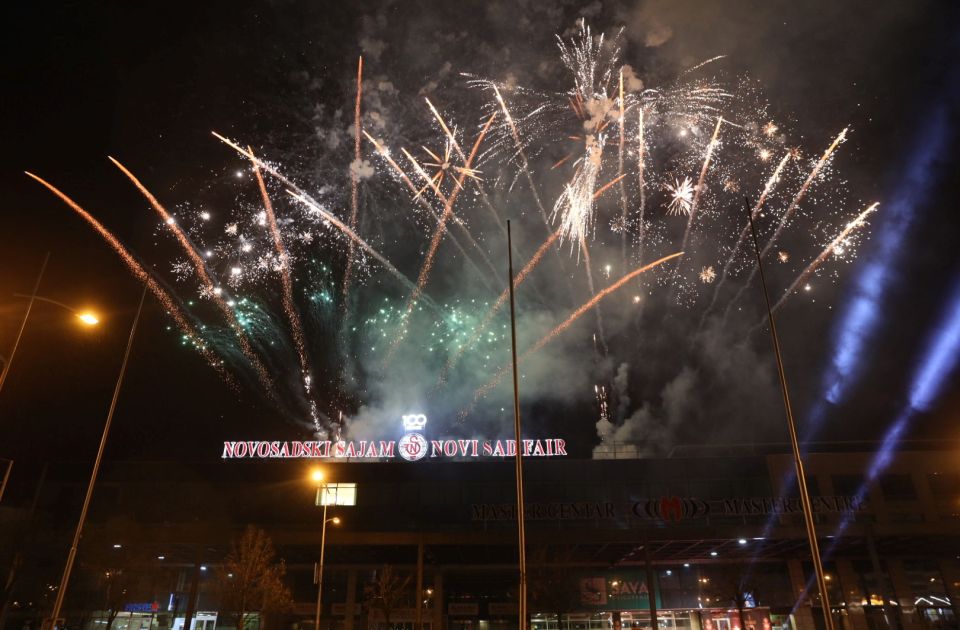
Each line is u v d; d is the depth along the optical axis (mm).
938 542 48000
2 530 46250
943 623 50625
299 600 54375
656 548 49469
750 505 50438
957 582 51969
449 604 54281
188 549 50438
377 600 52562
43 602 49531
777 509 50219
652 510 50250
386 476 57000
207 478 56969
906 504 53812
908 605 51438
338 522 55156
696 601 53094
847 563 53219
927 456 55594
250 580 43406
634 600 53406
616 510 54719
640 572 54312
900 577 52500
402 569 55438
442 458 58406
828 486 54812
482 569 55375
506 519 51844
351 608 53969
